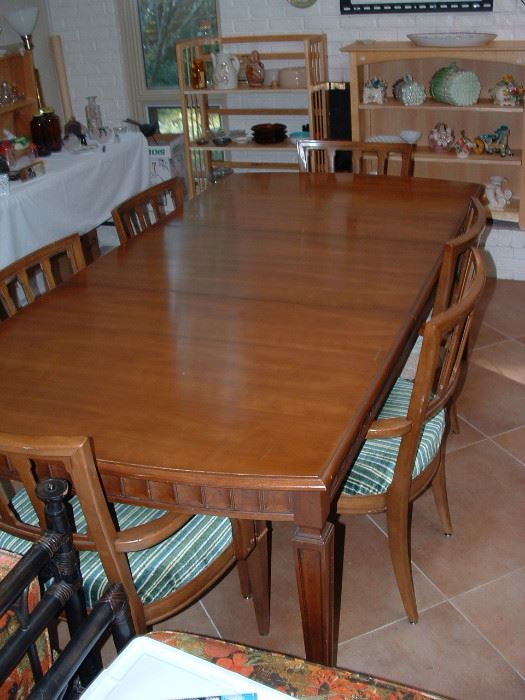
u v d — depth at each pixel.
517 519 2.42
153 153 4.75
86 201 3.92
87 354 1.91
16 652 1.23
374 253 2.40
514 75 4.06
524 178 3.90
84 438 1.38
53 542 1.30
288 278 2.26
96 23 5.18
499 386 3.11
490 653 1.97
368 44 4.08
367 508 1.94
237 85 4.47
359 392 1.68
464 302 1.76
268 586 2.06
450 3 4.07
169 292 2.21
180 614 2.15
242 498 1.50
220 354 1.87
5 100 4.16
